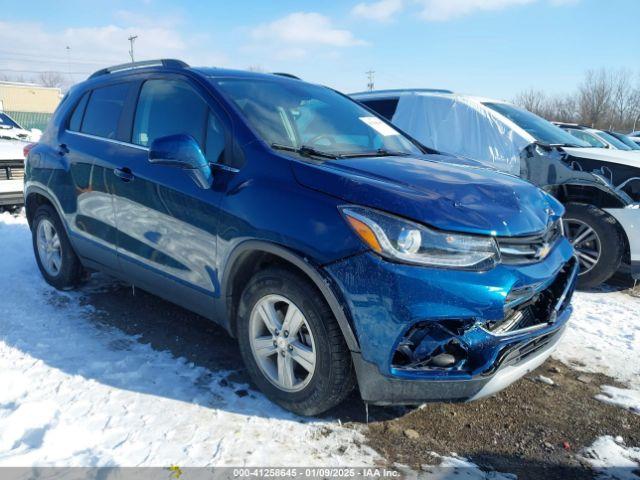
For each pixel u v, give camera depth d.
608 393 3.11
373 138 3.49
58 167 4.04
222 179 2.81
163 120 3.34
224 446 2.40
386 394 2.34
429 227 2.23
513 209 2.52
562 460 2.45
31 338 3.43
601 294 5.01
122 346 3.40
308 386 2.54
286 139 2.97
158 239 3.21
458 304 2.20
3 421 2.44
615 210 4.78
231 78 3.36
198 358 3.28
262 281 2.63
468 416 2.79
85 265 4.10
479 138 5.64
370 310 2.24
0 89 44.97
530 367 2.54
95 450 2.31
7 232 6.08
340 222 2.32
